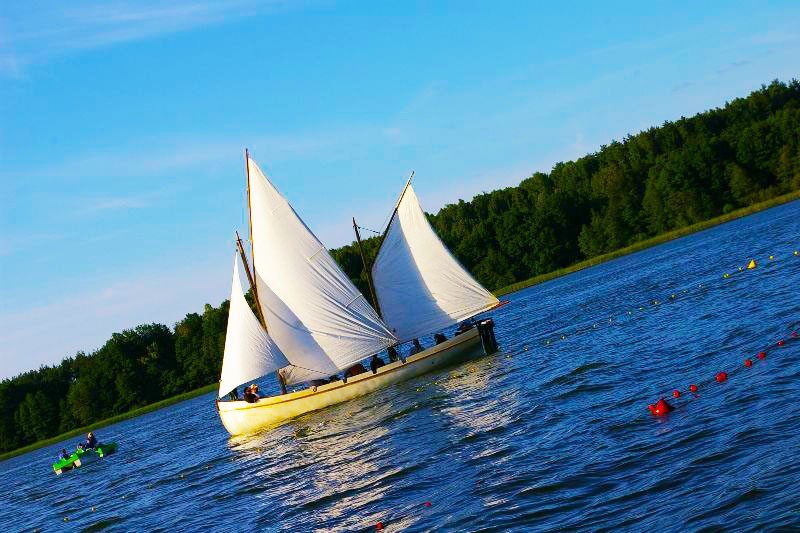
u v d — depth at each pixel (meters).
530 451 24.95
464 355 51.56
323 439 38.31
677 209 145.38
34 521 42.75
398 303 51.50
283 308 48.03
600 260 147.00
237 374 45.91
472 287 50.81
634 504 18.06
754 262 59.19
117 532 32.03
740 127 162.12
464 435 29.92
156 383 159.75
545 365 42.50
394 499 23.75
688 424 22.89
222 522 27.80
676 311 48.72
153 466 51.53
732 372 27.75
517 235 162.25
